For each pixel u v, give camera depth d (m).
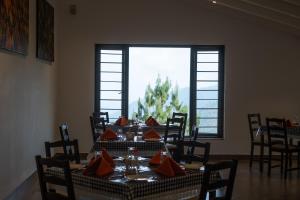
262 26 8.01
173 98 8.17
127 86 8.07
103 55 8.03
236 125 8.09
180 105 8.19
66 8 7.86
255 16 7.39
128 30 7.93
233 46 8.02
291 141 7.36
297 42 8.04
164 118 8.16
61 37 7.88
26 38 5.47
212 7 7.68
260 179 6.29
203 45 8.08
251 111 8.09
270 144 6.62
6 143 4.75
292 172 6.87
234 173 2.79
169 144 6.11
